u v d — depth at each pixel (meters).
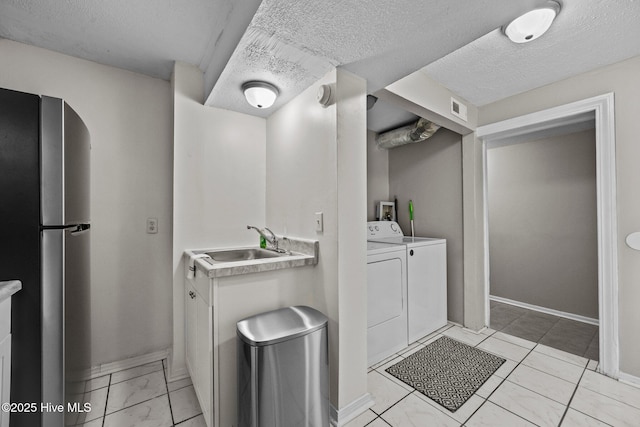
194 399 1.62
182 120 1.93
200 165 2.00
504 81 2.14
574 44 1.67
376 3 1.02
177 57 1.85
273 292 1.49
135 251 1.97
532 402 1.61
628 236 1.78
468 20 1.12
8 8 1.37
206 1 1.35
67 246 1.09
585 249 2.89
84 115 1.82
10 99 0.96
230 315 1.35
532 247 3.27
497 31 1.55
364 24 1.14
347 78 1.52
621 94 1.83
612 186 1.84
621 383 1.78
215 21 1.50
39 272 0.99
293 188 1.87
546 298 3.15
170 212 2.08
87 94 1.83
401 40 1.25
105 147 1.88
